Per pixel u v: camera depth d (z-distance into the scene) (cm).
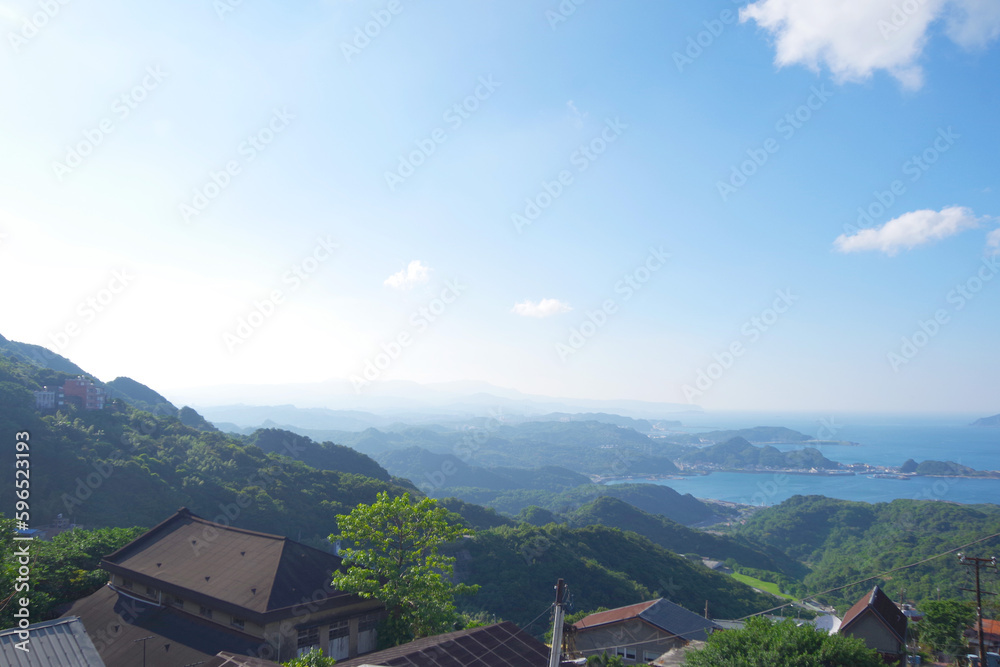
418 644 1870
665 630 3338
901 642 2789
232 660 1677
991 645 3378
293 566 2464
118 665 2139
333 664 1839
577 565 7944
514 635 1994
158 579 2512
